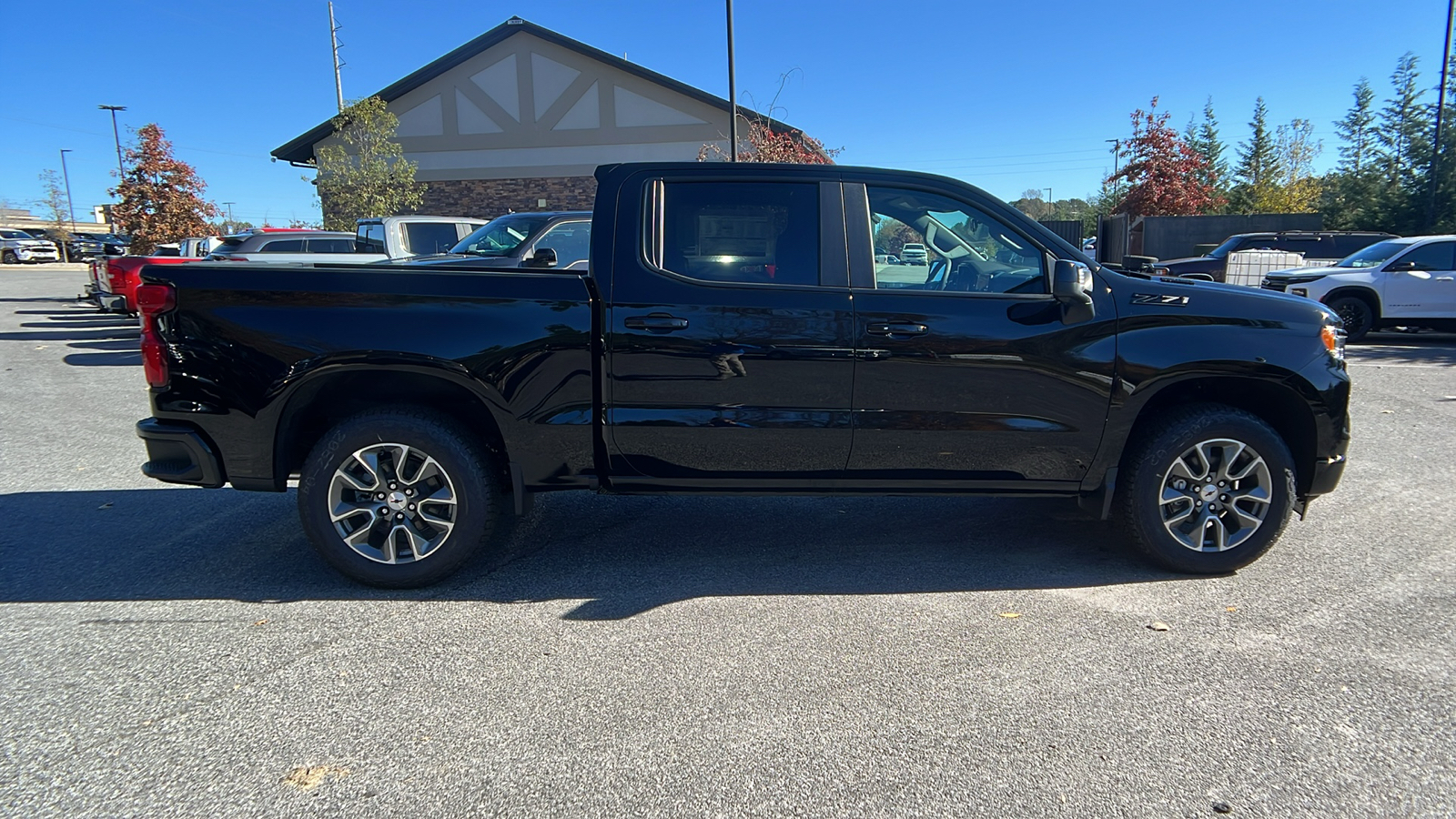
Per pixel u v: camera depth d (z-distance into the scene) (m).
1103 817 2.27
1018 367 3.68
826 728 2.69
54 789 2.38
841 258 3.72
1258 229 22.48
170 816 2.27
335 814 2.28
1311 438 3.89
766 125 17.92
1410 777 2.43
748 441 3.71
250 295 3.54
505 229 8.40
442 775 2.45
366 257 11.52
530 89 24.58
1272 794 2.36
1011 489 3.87
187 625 3.42
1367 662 3.11
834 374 3.65
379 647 3.24
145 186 19.50
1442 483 5.37
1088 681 2.98
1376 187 23.31
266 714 2.76
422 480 3.70
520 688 2.94
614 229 3.69
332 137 24.39
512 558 4.21
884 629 3.41
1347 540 4.39
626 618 3.51
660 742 2.62
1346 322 12.72
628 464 3.76
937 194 3.82
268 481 3.68
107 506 5.02
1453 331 12.99
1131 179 27.19
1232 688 2.93
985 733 2.66
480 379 3.58
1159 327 3.71
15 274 32.97
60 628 3.38
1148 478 3.80
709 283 3.67
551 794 2.37
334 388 3.84
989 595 3.74
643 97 24.08
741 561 4.18
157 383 3.60
